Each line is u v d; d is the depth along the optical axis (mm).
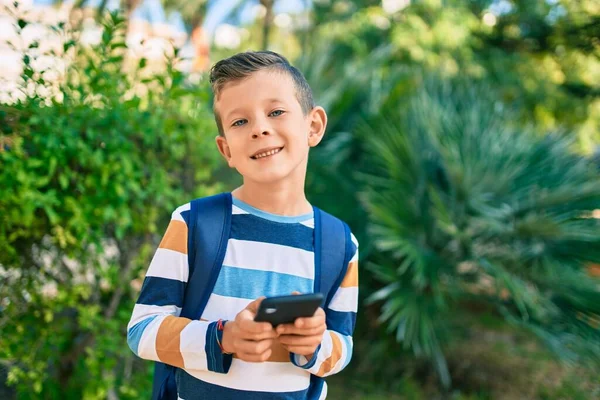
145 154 2260
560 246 3283
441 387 3719
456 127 3693
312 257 1151
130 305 2381
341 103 4137
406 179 3541
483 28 7457
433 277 3160
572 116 7770
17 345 2143
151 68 2453
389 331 3773
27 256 2154
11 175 1866
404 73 4477
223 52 7703
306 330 954
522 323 3244
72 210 2057
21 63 1922
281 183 1148
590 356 3127
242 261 1114
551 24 5469
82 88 1998
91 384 2197
